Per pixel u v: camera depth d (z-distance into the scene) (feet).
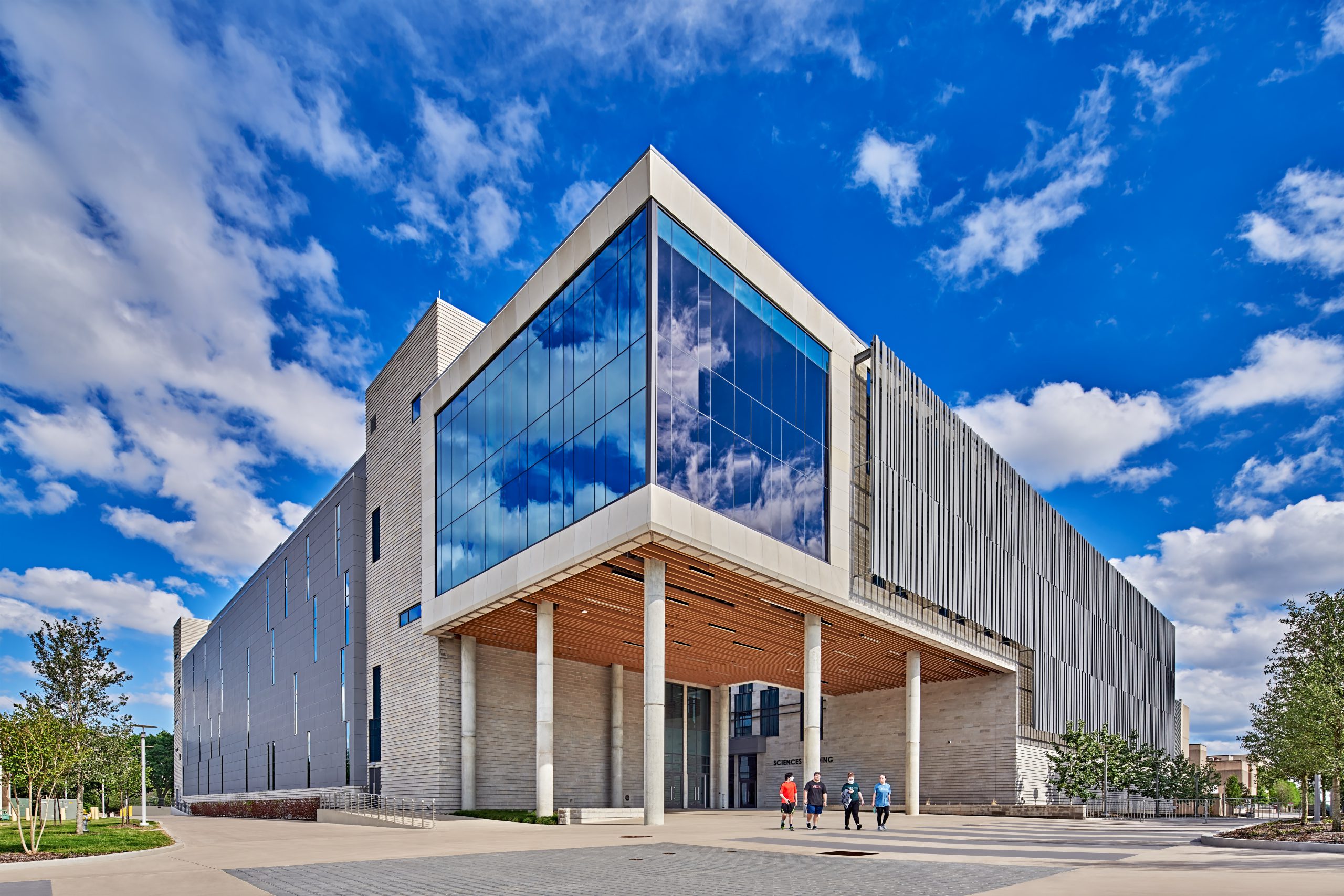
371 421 146.51
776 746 190.49
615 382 84.33
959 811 128.06
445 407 120.06
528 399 100.01
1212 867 45.16
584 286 92.07
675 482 79.92
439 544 116.88
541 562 92.48
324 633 150.20
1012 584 143.13
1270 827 88.58
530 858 49.90
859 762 165.78
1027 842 66.18
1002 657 139.13
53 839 76.02
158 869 45.21
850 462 109.19
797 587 95.81
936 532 121.08
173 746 341.41
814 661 106.63
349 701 135.95
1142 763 170.71
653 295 80.84
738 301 93.04
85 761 97.40
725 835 70.90
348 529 145.28
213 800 198.80
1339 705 85.92
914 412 119.85
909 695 127.34
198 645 267.80
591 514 85.05
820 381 106.22
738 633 120.47
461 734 114.11
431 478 120.88
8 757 64.08
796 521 97.76
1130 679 194.70
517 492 99.71
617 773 135.74
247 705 198.29
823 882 38.09
